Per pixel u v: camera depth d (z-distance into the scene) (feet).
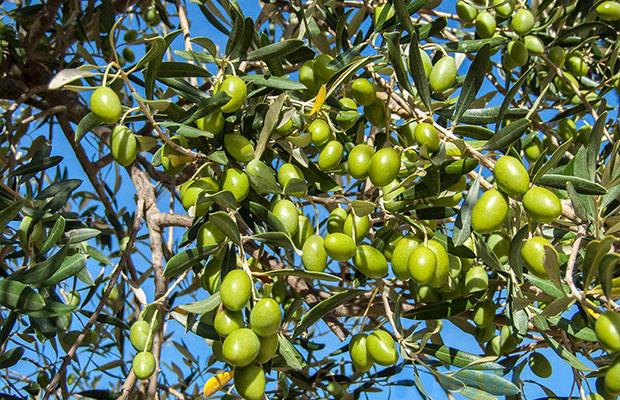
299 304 2.70
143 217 3.54
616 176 2.53
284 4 3.59
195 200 2.55
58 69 3.85
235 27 2.69
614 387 2.33
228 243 2.57
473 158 2.59
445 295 2.83
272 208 2.62
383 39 2.94
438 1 3.50
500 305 2.93
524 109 2.99
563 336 2.70
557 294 2.60
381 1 3.11
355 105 2.91
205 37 2.70
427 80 2.72
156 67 2.58
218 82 2.69
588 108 3.18
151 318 2.71
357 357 2.66
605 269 2.27
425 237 2.56
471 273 2.74
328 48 3.20
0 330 3.00
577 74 3.44
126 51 4.31
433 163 2.54
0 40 3.74
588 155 2.55
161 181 4.04
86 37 3.62
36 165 3.26
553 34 3.56
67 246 2.74
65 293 3.51
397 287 3.18
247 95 2.72
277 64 2.78
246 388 2.43
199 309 2.44
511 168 2.41
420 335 2.71
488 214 2.42
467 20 3.22
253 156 2.60
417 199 2.73
